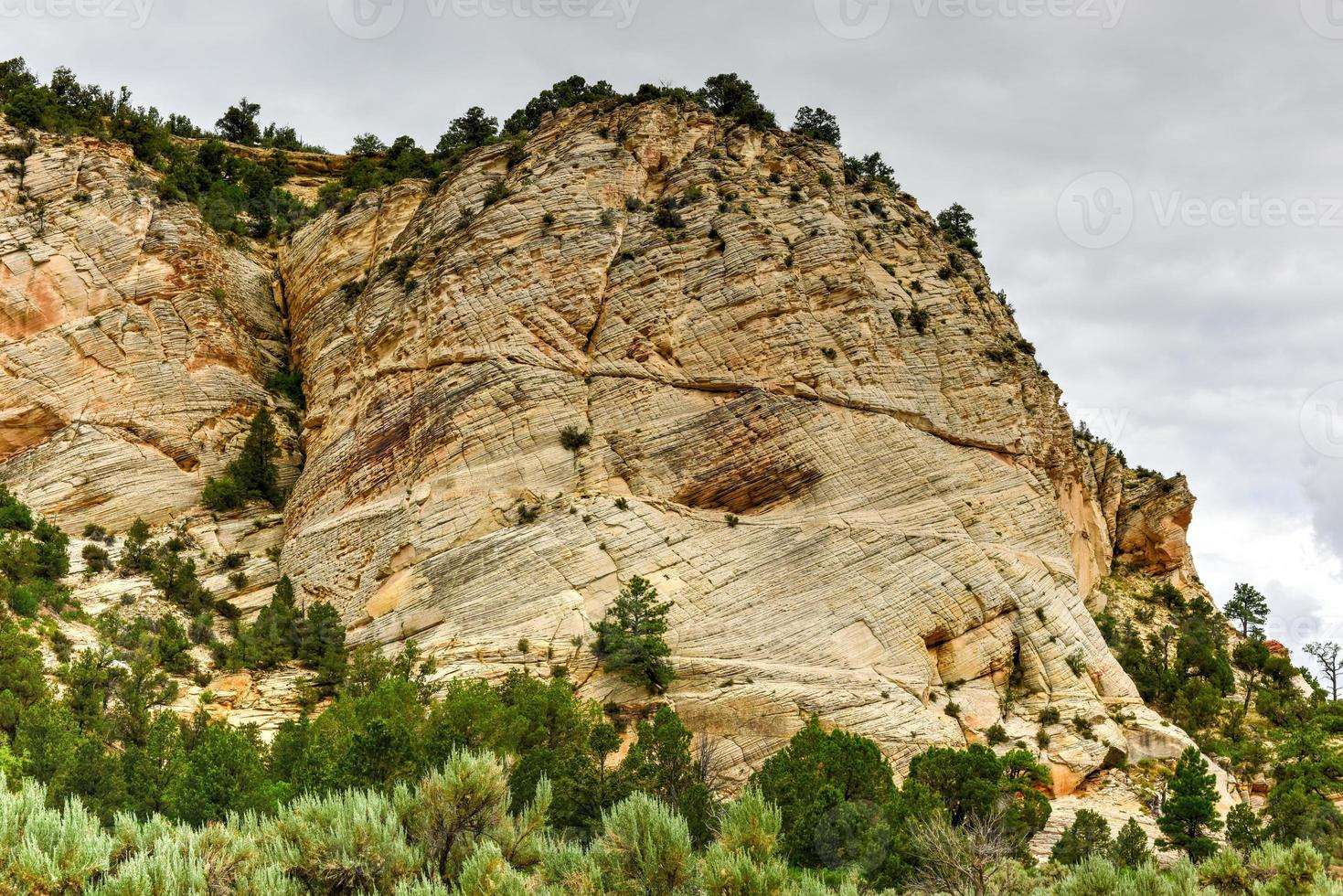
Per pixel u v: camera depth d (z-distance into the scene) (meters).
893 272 85.94
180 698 63.16
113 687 57.94
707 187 86.00
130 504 80.50
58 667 59.84
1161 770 67.81
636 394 77.44
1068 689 71.62
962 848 42.28
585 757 51.66
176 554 77.00
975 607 72.75
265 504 84.12
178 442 83.88
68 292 86.69
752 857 31.03
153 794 45.44
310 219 99.44
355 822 30.33
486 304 80.19
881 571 72.38
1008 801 53.81
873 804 47.81
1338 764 66.62
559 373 77.88
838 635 69.38
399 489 76.81
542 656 66.19
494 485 74.12
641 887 29.89
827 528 73.31
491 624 68.25
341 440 81.38
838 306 81.12
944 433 79.12
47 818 27.23
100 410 83.44
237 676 66.62
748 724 64.00
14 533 71.38
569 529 71.44
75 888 26.45
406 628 69.88
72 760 45.34
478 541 71.44
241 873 28.91
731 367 78.12
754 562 71.62
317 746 48.50
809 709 64.75
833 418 77.00
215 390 86.94
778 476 74.88
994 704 69.88
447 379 78.25
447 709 53.12
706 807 46.84
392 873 29.83
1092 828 55.09
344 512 78.12
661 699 64.88
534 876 30.33
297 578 76.69
